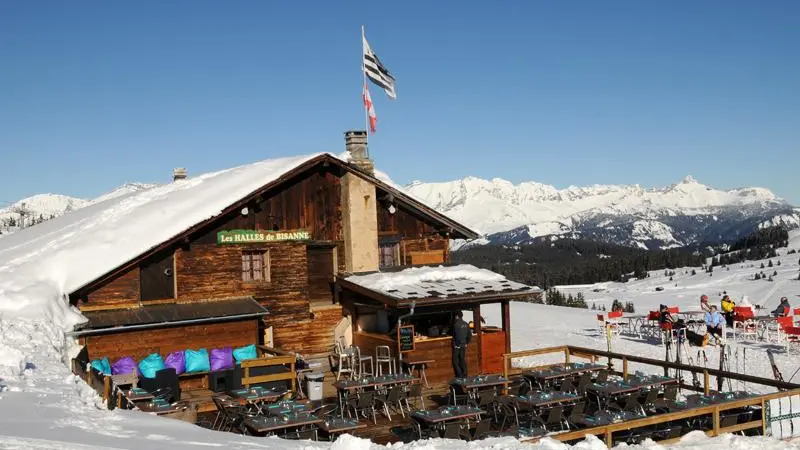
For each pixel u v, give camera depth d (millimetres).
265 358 16859
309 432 12906
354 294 21719
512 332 29469
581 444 10305
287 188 21531
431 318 21516
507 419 15242
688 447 11844
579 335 27891
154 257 19406
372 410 16000
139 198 25547
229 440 9914
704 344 24125
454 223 24078
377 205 23234
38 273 18109
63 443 8141
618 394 15125
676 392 15203
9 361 12398
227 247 20422
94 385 13352
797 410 13758
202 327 19125
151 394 15156
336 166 22250
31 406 10102
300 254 21516
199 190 22797
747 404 13039
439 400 17719
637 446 11844
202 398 17297
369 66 25344
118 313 18484
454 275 21906
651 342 25625
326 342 21875
